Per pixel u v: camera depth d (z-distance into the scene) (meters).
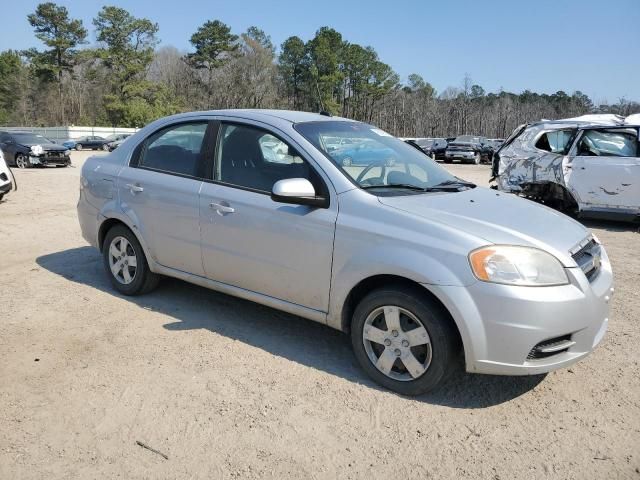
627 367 3.73
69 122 85.94
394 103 93.00
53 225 8.22
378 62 92.25
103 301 4.79
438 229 3.14
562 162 9.23
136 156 4.74
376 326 3.37
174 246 4.37
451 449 2.80
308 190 3.44
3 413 3.04
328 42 89.88
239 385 3.38
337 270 3.44
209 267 4.17
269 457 2.71
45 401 3.17
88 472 2.59
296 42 92.00
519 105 88.06
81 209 5.17
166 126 4.63
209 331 4.19
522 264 2.97
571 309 2.97
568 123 9.52
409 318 3.22
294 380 3.45
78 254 6.45
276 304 3.84
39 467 2.61
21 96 87.12
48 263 6.04
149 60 79.62
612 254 7.14
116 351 3.82
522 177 9.80
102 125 75.94
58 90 83.25
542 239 3.14
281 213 3.67
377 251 3.25
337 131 4.11
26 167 20.36
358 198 3.44
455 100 88.88
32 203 10.42
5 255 6.39
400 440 2.86
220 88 87.44
